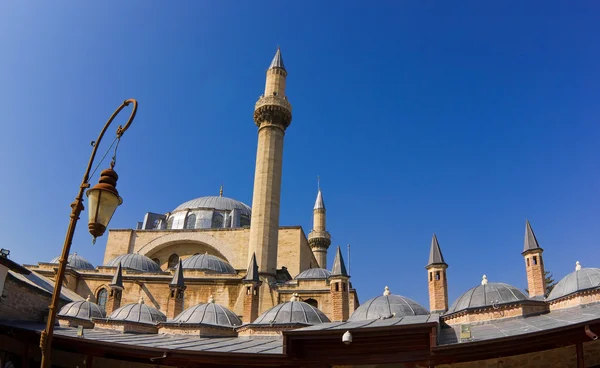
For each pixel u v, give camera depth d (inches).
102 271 2437.3
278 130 2554.1
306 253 2906.0
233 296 2262.6
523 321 1111.6
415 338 884.0
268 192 2416.3
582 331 757.9
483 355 835.4
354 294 2265.0
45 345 529.0
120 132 628.4
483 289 1259.8
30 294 1451.8
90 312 1668.3
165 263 2842.0
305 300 2202.3
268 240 2332.7
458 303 1280.8
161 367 1214.9
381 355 901.8
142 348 1043.3
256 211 2393.0
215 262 2470.5
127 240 2851.9
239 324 1626.5
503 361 946.7
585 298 1133.1
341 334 901.8
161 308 2284.7
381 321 1106.7
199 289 2299.5
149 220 3196.4
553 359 924.0
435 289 1477.6
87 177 592.7
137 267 2472.9
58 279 551.8
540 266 1419.8
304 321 1435.8
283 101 2583.7
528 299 1199.6
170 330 1540.4
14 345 1208.8
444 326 1146.7
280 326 1423.5
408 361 884.6
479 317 1200.8
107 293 2346.2
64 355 1262.3
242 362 979.3
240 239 2770.7
